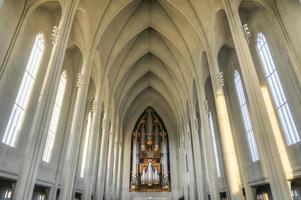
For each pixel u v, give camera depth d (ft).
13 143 38.14
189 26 59.62
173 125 111.75
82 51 53.11
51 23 49.78
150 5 63.57
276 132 40.57
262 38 44.60
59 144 55.57
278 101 40.37
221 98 44.50
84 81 47.78
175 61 77.05
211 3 47.96
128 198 96.27
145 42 75.87
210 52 50.14
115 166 86.74
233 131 58.18
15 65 38.04
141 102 111.24
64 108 58.13
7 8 35.53
